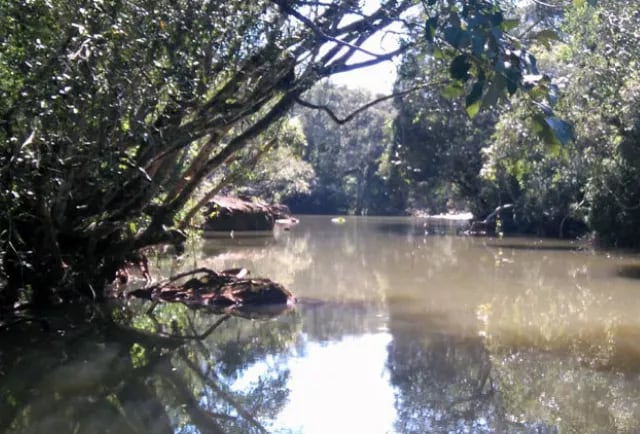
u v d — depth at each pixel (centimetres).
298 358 877
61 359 848
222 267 1844
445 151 3538
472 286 1538
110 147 875
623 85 1744
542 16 827
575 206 2673
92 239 1213
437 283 1588
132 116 807
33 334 992
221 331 1045
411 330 1057
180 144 975
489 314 1196
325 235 3212
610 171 2325
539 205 3055
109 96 771
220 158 1211
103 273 1315
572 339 1002
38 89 704
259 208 3522
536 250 2431
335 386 756
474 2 295
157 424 626
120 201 1159
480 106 305
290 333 1033
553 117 296
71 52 708
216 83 1071
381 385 759
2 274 1033
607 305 1296
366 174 5756
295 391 734
